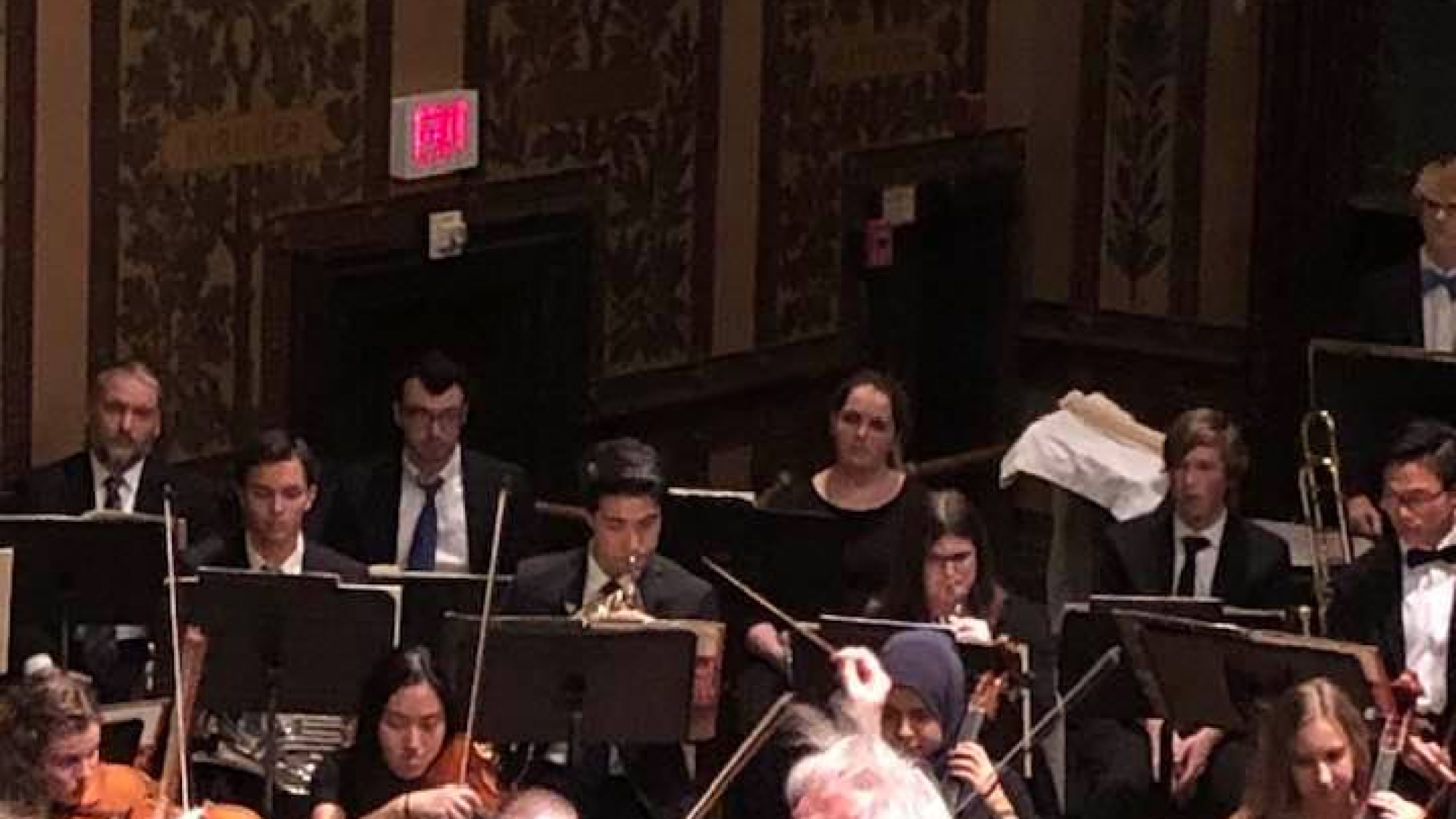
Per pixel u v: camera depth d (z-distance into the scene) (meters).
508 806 4.93
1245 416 12.75
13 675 8.93
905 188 12.88
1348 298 12.48
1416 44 12.26
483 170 11.25
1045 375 13.27
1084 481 10.79
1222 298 12.80
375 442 11.05
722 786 7.29
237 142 10.44
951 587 8.86
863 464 9.46
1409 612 8.87
